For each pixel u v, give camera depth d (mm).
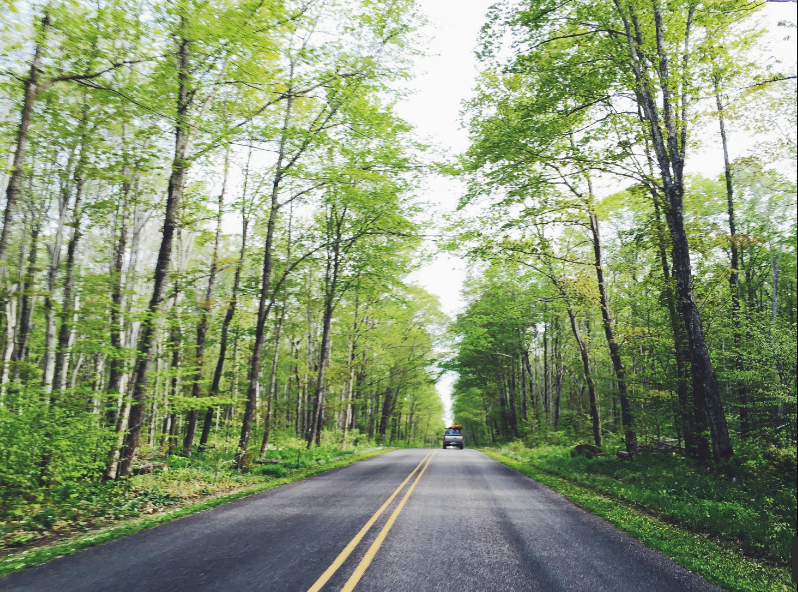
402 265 22875
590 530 7449
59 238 15445
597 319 31531
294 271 22953
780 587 5023
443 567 5289
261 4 10305
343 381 27188
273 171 17688
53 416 9094
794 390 16797
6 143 12445
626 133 15070
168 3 9250
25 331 14461
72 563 5461
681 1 12234
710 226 13773
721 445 11852
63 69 10430
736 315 18734
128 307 14508
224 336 17719
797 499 8531
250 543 6336
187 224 15336
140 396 11516
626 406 17109
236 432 22016
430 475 15258
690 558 5883
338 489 11875
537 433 31750
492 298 32062
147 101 10039
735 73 12859
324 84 13805
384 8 13758
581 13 13695
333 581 4777
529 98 16031
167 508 9258
